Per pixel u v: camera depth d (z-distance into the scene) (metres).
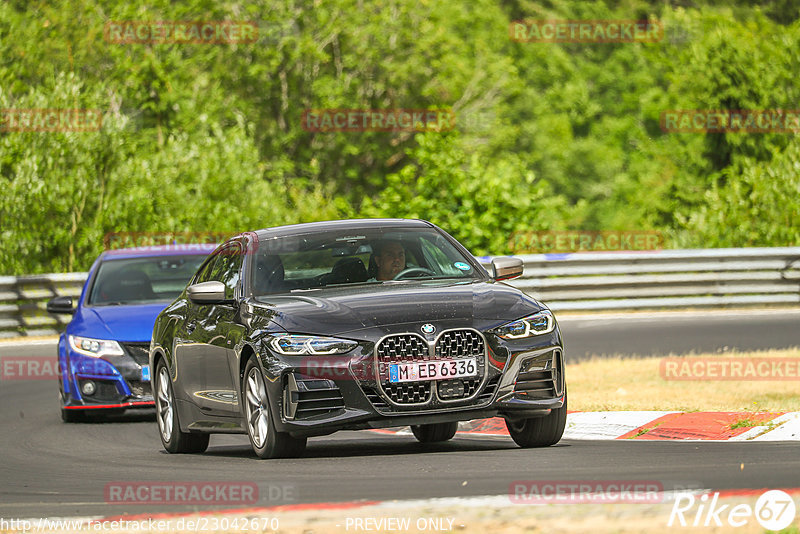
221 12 128.12
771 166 80.31
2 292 59.97
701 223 79.56
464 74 138.38
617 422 28.28
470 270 26.19
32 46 98.12
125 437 32.75
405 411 22.56
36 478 24.25
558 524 15.55
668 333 52.62
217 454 27.73
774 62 116.00
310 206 93.25
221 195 85.75
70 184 75.44
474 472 20.91
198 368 26.77
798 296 64.94
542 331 23.81
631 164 158.00
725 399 31.17
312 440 30.52
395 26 137.88
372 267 25.83
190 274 39.66
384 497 18.47
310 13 136.75
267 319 23.75
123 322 36.44
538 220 73.19
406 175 74.44
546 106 158.25
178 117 112.50
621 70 169.75
